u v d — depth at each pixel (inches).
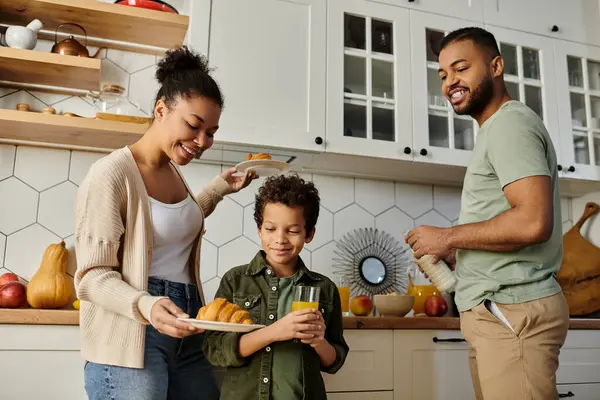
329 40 90.5
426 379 79.7
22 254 83.4
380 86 94.0
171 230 51.3
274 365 50.9
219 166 94.7
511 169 51.2
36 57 78.4
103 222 46.1
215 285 91.7
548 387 49.9
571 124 102.7
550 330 50.7
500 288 52.7
